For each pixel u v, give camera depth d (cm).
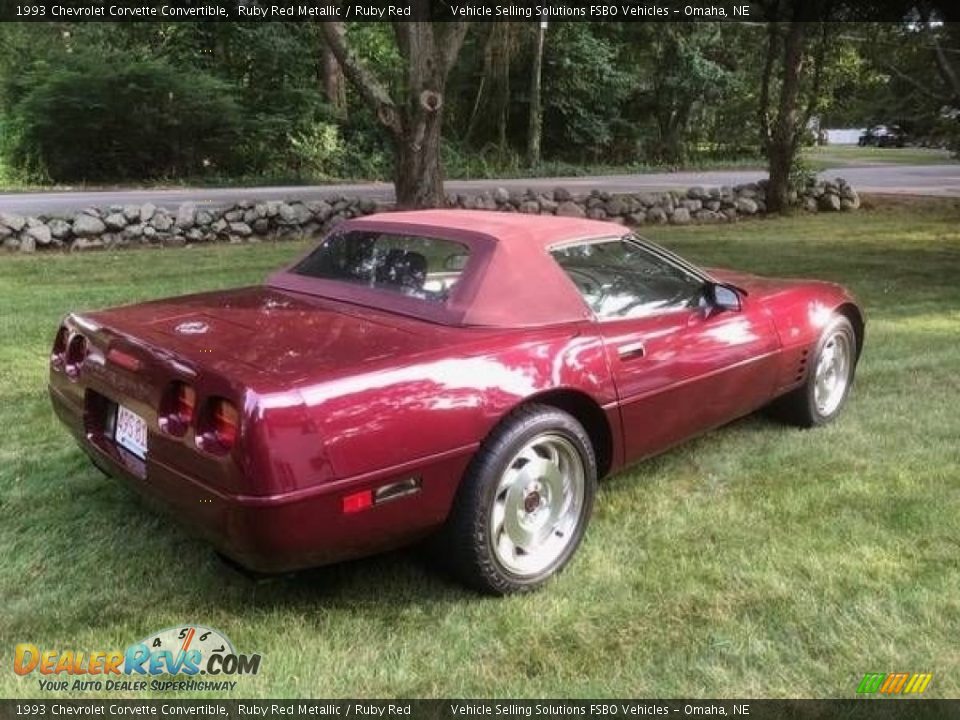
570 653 289
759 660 284
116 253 1104
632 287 381
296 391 268
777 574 336
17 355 619
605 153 3822
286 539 268
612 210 1508
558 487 337
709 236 1372
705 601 318
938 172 3039
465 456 301
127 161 2717
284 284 399
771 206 1719
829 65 1756
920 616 308
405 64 1270
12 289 853
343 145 3053
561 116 3647
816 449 466
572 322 347
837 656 287
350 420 275
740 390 425
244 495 262
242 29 2931
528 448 320
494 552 314
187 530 306
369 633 299
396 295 354
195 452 276
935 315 791
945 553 351
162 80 2608
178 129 2720
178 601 316
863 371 608
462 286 337
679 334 384
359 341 309
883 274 1011
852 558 348
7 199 1830
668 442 395
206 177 2767
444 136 3359
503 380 311
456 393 298
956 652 288
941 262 1105
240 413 263
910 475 428
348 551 288
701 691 271
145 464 304
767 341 437
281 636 297
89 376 336
